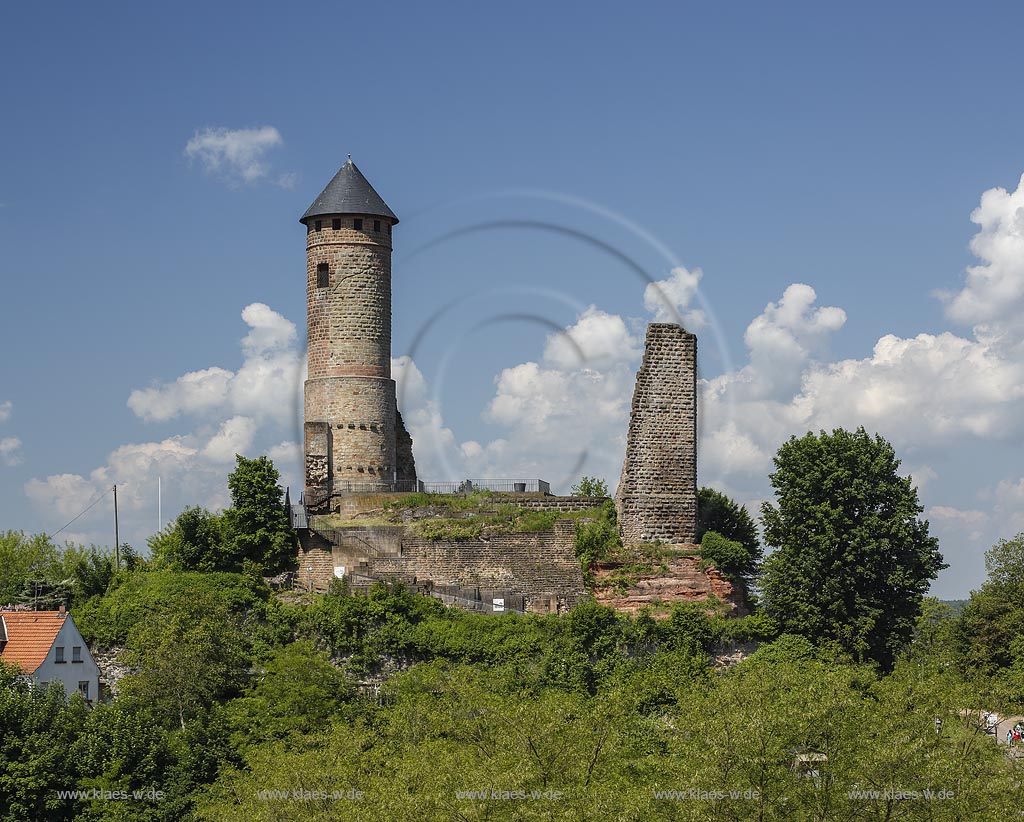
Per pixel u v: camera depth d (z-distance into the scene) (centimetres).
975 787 7244
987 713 8481
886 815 7138
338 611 10206
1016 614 12838
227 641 9931
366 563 10844
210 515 11150
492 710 8100
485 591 10594
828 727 7425
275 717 9275
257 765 8138
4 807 8638
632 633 10125
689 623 10244
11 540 13725
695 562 10700
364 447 11800
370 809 7025
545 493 11456
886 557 10556
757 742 7144
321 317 11900
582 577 10650
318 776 7619
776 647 10250
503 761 7225
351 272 11862
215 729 9169
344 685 9738
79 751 8894
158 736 9038
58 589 11481
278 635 10194
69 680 10100
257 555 10962
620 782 7325
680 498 10994
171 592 10462
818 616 10444
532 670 9831
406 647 10112
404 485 11919
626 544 10888
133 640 10169
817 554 10494
